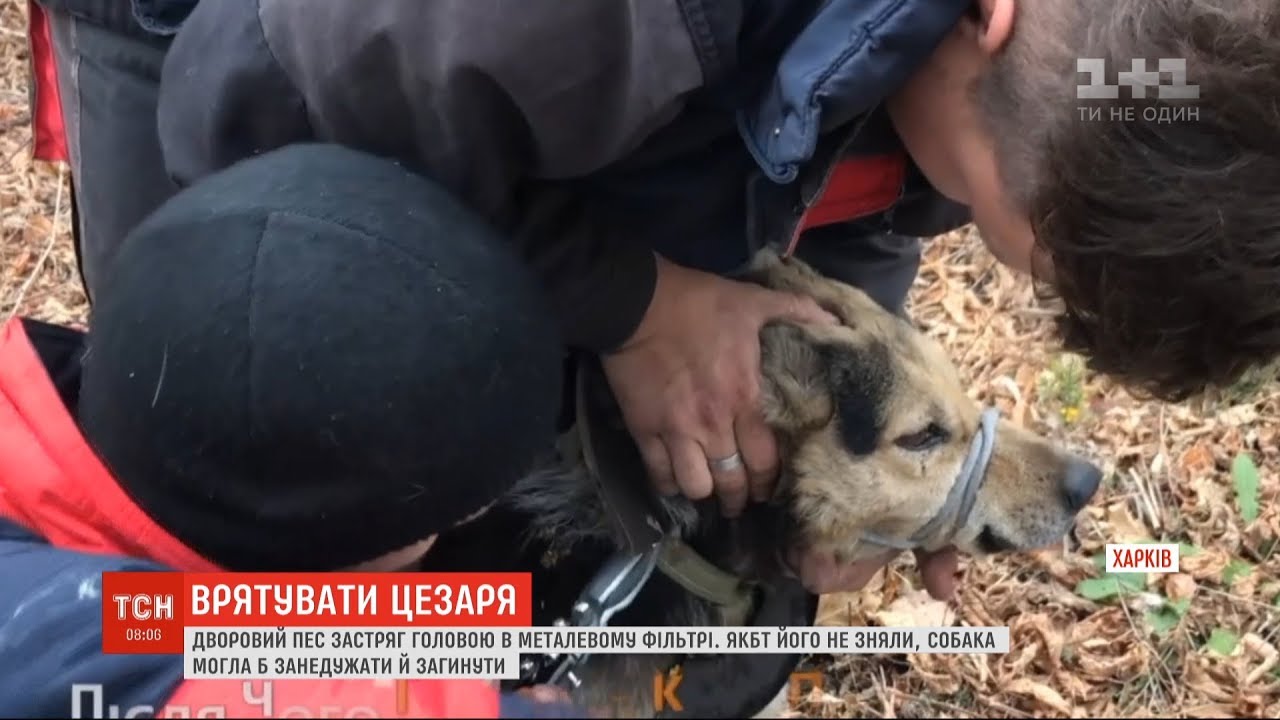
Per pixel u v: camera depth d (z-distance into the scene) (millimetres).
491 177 1731
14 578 1404
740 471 2209
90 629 1354
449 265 1501
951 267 4551
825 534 2385
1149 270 1448
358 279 1438
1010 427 2562
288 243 1446
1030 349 4102
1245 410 3732
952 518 2434
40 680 1312
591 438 2166
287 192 1516
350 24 1621
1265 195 1368
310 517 1450
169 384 1415
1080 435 3826
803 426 2258
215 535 1476
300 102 1770
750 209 1993
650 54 1537
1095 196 1428
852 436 2287
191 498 1455
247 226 1467
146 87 2188
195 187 1606
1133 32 1357
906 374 2320
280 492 1442
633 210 1999
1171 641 3297
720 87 1730
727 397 2137
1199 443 3730
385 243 1477
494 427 1505
